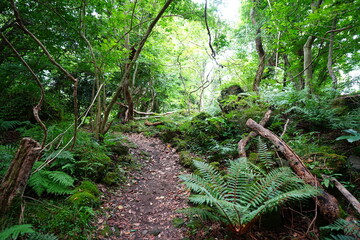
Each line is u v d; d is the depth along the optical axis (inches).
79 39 184.9
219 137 215.8
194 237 90.6
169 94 481.7
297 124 171.9
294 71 318.0
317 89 209.5
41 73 213.6
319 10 156.1
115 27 185.6
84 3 161.2
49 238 71.3
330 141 142.8
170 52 399.2
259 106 220.8
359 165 109.8
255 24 291.6
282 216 95.5
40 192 94.8
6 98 185.8
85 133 173.0
